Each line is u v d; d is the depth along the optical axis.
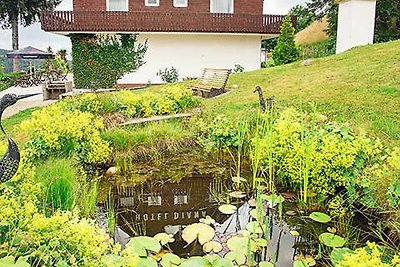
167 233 4.22
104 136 6.54
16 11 35.81
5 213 2.76
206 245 3.94
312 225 4.29
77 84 18.84
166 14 18.42
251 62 19.86
